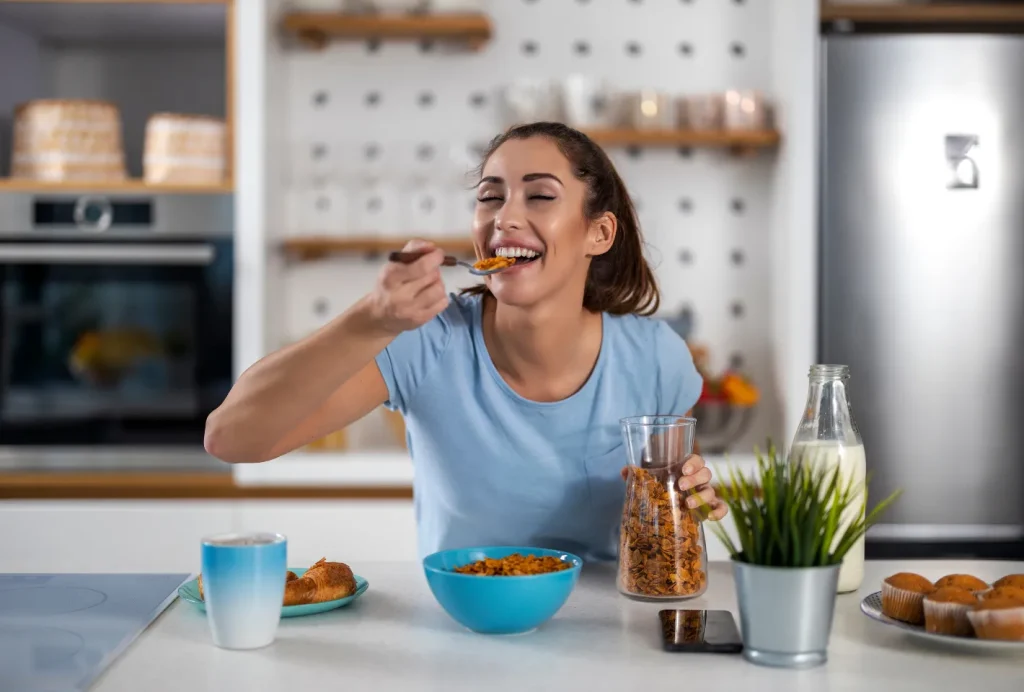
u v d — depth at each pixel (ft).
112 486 8.89
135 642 3.63
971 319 9.23
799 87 9.27
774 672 3.29
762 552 3.39
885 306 9.23
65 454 9.45
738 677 3.24
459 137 10.53
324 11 9.88
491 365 4.90
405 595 4.26
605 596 4.26
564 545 5.11
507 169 4.59
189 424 9.48
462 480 5.00
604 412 4.99
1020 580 3.81
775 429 10.16
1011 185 9.21
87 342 9.44
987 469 9.24
